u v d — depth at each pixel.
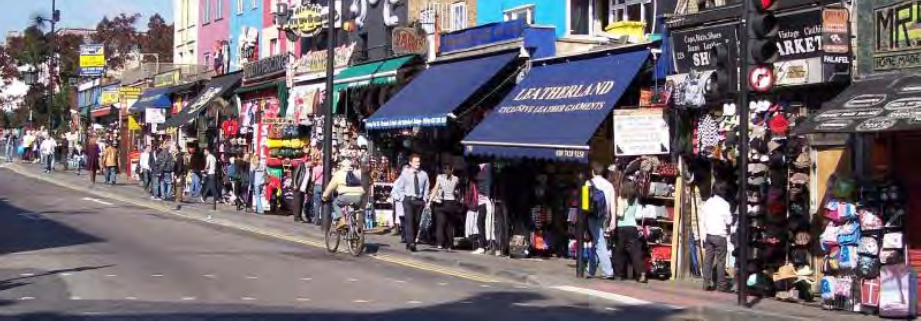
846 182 13.66
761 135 15.47
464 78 22.86
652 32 20.11
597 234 17.34
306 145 31.92
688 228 17.44
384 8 29.64
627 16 21.53
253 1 42.53
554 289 16.16
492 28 23.00
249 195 31.50
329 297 14.02
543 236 20.38
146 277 15.52
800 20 14.87
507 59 22.03
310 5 32.34
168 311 12.18
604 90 18.44
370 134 27.78
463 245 22.98
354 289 15.01
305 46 36.50
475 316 12.65
